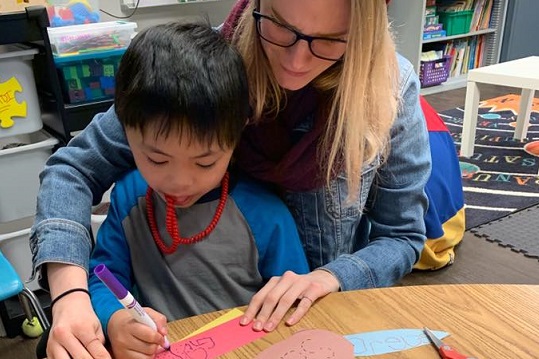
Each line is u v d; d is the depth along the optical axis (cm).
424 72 422
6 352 160
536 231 215
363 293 75
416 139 94
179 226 84
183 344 67
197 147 70
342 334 67
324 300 74
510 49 468
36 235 81
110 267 85
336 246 100
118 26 176
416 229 95
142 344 65
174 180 73
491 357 63
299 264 90
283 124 90
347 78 77
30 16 148
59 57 165
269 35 76
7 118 157
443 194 188
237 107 73
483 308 72
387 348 65
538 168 274
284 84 80
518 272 189
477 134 325
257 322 70
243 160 91
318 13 70
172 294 87
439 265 188
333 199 95
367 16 72
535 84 251
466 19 439
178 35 74
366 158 86
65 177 88
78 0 189
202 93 68
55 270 77
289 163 88
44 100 173
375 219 98
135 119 70
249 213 88
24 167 164
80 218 84
